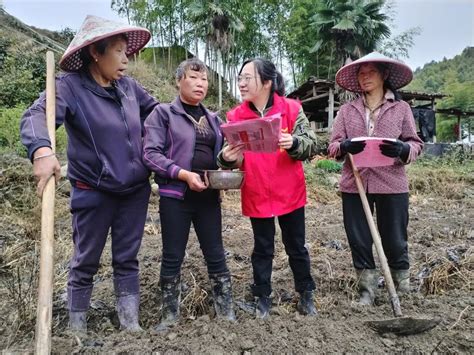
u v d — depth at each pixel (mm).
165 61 26766
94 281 3232
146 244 4355
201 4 22812
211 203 2492
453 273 3168
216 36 22469
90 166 2217
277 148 2166
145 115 2615
